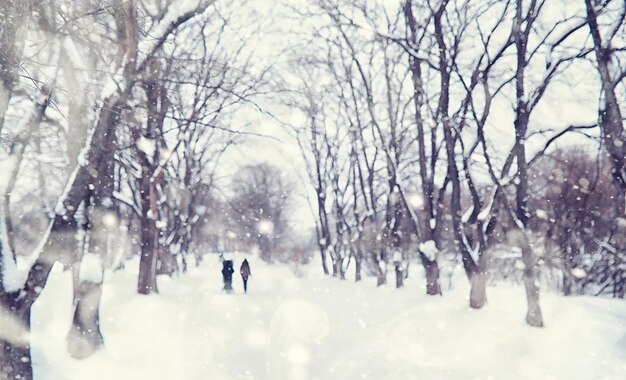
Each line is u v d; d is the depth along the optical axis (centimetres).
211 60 849
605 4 921
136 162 1545
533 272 1084
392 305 1538
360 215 3008
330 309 1452
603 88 922
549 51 1105
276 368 760
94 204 778
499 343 938
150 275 1575
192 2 649
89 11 579
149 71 765
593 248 1969
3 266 505
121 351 828
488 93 1195
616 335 977
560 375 739
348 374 736
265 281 2828
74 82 634
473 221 1359
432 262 1700
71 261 569
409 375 735
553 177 1877
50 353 758
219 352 861
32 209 1759
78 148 793
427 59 1291
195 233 4278
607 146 924
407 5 1445
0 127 504
